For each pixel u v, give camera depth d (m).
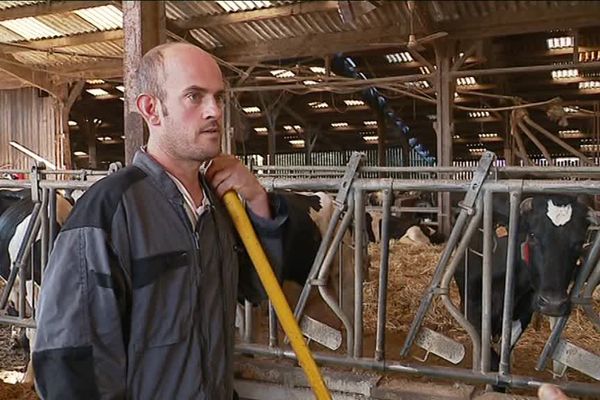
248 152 23.05
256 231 1.78
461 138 20.14
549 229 2.82
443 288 2.28
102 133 20.02
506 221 2.96
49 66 11.91
